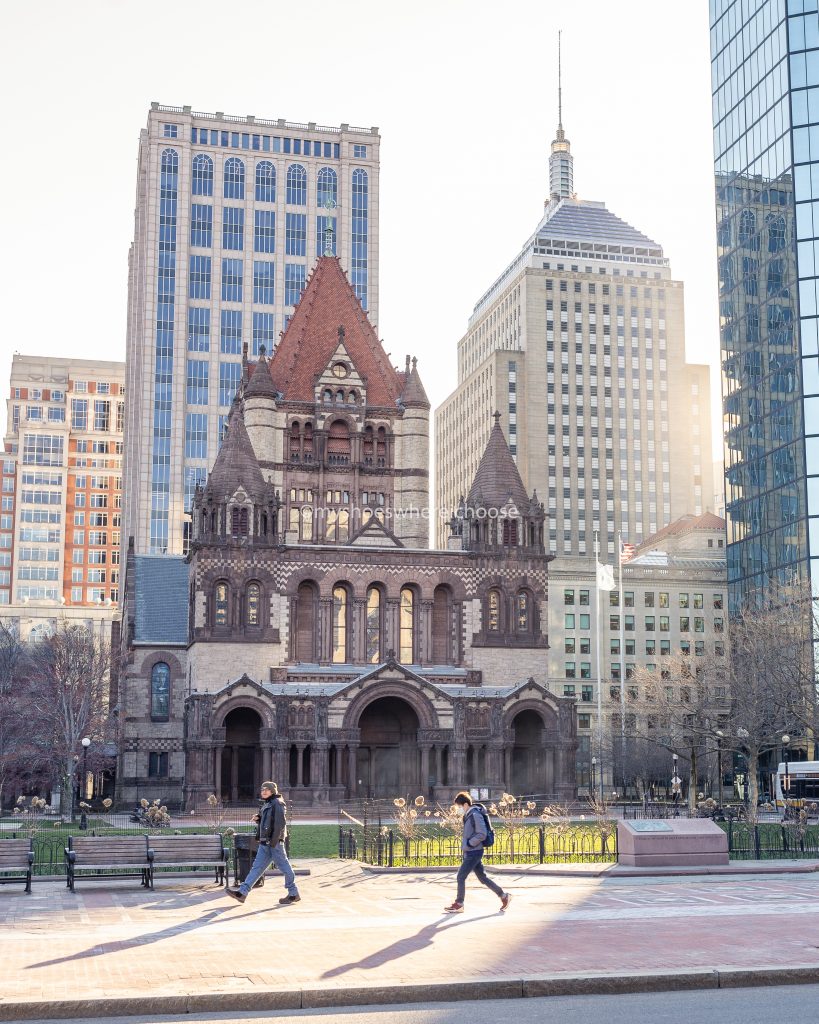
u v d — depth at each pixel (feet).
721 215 455.22
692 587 566.77
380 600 335.47
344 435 387.75
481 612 338.75
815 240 398.83
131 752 357.41
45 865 137.39
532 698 317.83
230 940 81.05
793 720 290.76
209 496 324.60
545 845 159.22
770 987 70.08
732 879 122.93
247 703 301.63
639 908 97.86
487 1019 61.93
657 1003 65.87
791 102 405.18
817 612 311.88
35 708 357.00
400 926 87.71
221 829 215.92
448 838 174.70
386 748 322.34
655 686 352.90
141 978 67.77
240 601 321.32
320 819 274.57
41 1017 61.62
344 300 406.41
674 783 368.68
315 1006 64.90
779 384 410.11
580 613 562.66
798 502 394.93
